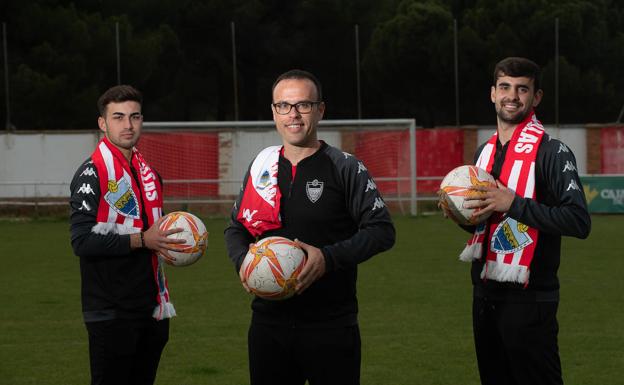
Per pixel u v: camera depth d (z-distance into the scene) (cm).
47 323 1079
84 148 2711
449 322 1066
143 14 4225
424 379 817
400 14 4216
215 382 811
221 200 2614
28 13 3559
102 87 3831
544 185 565
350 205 498
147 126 2644
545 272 560
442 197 561
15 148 2703
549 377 566
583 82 4066
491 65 4088
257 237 515
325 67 4509
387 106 4581
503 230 562
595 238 1959
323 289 495
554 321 567
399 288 1309
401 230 2156
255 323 508
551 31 4094
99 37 3691
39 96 3484
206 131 2705
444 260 1609
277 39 4428
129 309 586
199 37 4428
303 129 492
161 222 584
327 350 496
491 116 4303
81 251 572
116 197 591
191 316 1116
